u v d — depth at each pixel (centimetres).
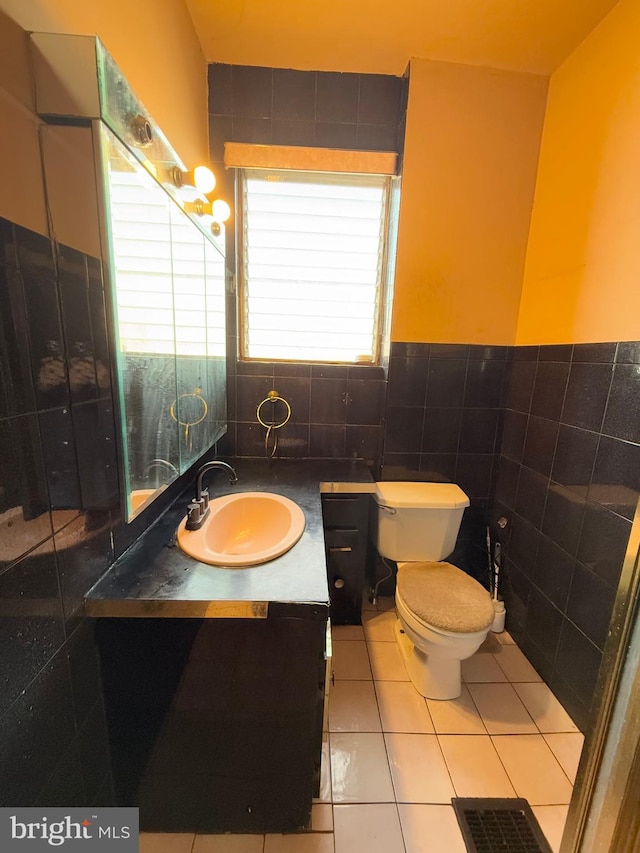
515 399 184
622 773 73
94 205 75
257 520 147
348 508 173
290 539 113
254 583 94
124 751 98
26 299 64
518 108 168
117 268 82
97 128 72
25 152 62
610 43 132
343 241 190
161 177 101
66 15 73
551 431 158
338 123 174
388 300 188
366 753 129
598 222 135
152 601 86
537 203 172
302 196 184
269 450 198
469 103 166
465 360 187
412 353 186
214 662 94
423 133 167
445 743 133
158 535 113
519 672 164
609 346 129
